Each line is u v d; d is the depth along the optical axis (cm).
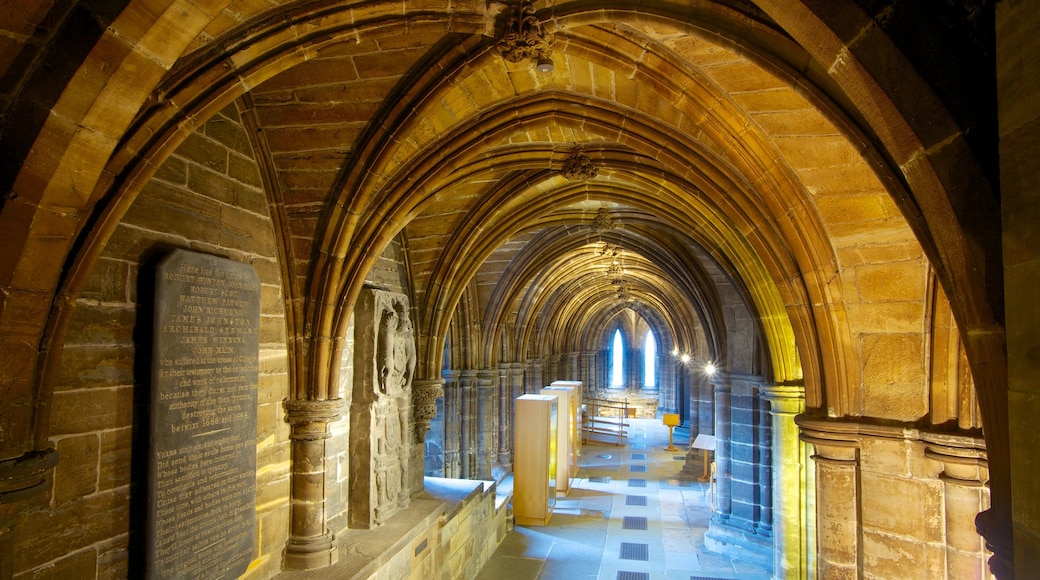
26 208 273
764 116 482
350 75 543
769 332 835
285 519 625
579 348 3231
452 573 916
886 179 328
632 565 1077
